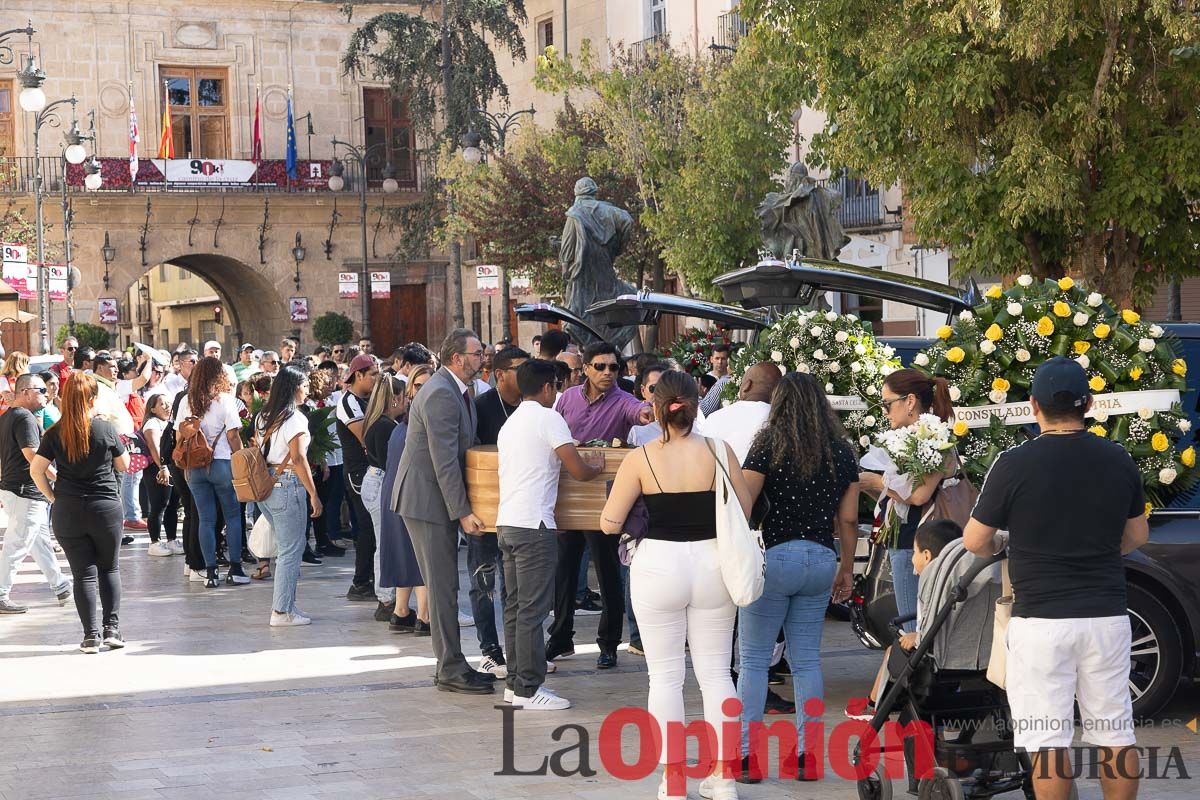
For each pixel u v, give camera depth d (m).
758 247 27.45
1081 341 8.70
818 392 7.52
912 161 18.39
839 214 32.84
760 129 27.12
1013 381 8.84
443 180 41.78
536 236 32.75
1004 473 5.88
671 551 7.08
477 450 9.65
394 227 50.34
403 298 50.91
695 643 7.21
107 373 17.28
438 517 9.72
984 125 18.05
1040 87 17.67
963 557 6.62
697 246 27.66
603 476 9.29
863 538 9.62
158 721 9.07
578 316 17.12
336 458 17.45
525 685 9.27
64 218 42.09
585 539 11.05
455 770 7.80
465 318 50.22
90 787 7.56
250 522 17.52
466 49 40.72
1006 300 8.90
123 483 19.75
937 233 18.66
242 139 49.19
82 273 46.38
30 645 11.84
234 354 53.91
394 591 12.84
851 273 11.30
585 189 18.64
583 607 13.19
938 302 11.27
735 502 7.00
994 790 6.65
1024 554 5.84
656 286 32.75
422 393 9.59
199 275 53.09
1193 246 18.17
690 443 7.14
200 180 47.34
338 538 18.53
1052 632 5.77
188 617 13.20
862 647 11.17
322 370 17.80
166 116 46.16
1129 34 16.92
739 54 27.67
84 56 47.22
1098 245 18.14
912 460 7.78
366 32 42.06
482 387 14.80
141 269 47.09
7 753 8.30
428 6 47.97
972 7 16.23
